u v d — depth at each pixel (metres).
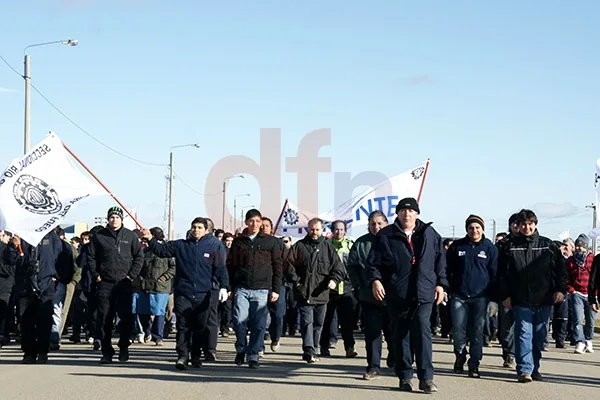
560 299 10.77
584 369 12.36
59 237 13.90
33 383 9.98
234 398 9.02
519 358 10.66
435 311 18.73
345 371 11.48
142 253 12.22
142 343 15.89
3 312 15.21
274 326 13.98
